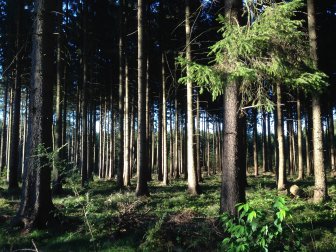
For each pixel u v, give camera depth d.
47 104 10.48
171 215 10.05
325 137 38.72
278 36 7.73
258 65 7.91
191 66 7.86
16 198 17.27
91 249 8.20
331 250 7.78
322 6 19.19
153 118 42.59
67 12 25.03
